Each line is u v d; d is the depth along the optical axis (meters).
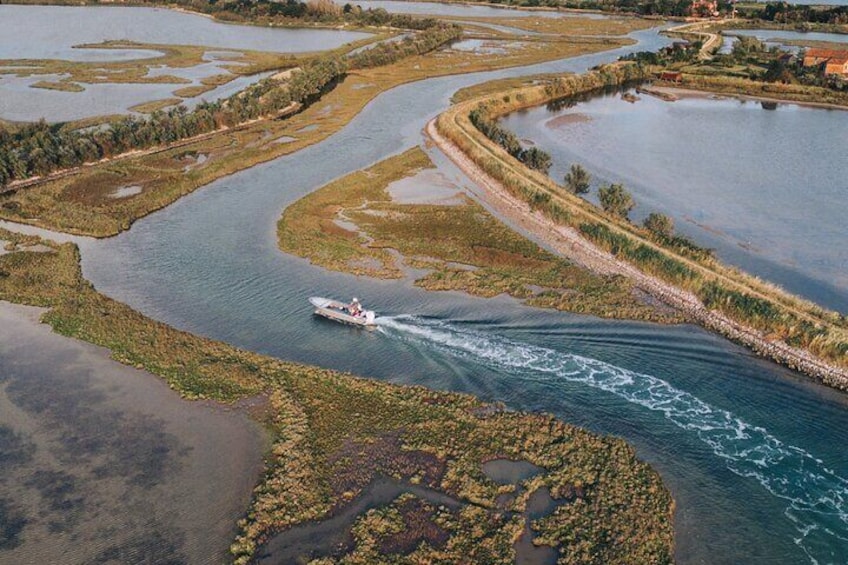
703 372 54.62
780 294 62.62
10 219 82.88
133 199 88.88
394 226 82.31
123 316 61.09
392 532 39.25
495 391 52.00
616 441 46.31
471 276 69.25
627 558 37.62
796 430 48.25
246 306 64.38
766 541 39.28
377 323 61.12
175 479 43.25
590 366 55.22
